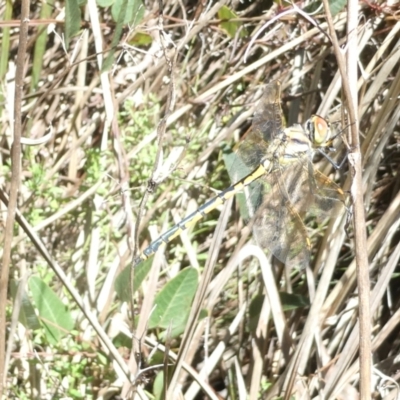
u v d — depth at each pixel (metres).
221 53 5.07
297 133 3.84
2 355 2.98
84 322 4.18
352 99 2.63
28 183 4.35
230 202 3.82
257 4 5.04
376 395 4.00
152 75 5.02
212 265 3.47
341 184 4.75
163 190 4.66
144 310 3.88
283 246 3.76
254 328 4.15
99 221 4.46
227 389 4.36
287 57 4.93
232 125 4.79
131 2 3.98
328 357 3.96
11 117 4.32
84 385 3.92
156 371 4.16
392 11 4.32
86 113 5.09
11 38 5.18
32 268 4.52
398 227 4.53
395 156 4.93
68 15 3.92
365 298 2.64
